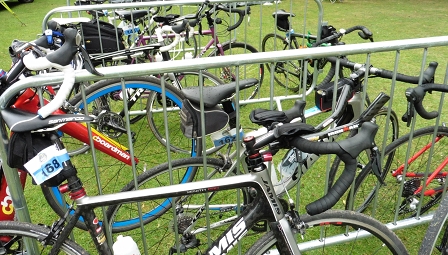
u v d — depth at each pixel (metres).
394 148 2.21
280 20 4.47
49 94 2.42
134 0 4.58
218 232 2.31
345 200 2.58
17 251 1.80
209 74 3.32
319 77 4.61
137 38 4.06
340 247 2.28
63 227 1.53
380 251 2.20
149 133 3.71
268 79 5.02
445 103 4.20
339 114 1.69
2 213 1.84
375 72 1.96
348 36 7.09
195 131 2.01
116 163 3.14
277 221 1.51
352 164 1.22
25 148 1.35
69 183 1.41
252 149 1.41
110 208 1.97
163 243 2.39
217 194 2.45
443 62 5.41
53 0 12.20
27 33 7.89
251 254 1.60
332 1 10.66
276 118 1.41
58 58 1.26
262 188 1.47
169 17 3.57
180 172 2.11
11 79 1.45
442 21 8.09
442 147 2.91
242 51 5.04
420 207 2.23
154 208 2.29
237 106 1.63
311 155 2.10
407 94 1.58
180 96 2.94
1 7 10.72
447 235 1.96
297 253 1.51
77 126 2.07
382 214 2.45
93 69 1.34
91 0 4.68
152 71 1.44
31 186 2.99
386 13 9.09
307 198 2.77
